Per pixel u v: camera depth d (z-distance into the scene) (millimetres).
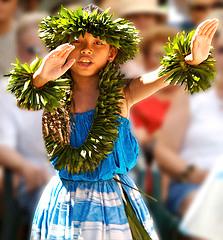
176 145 14336
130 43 8461
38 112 14047
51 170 13773
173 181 14008
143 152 14102
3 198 13570
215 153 14266
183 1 16391
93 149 8320
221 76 14453
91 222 8273
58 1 15734
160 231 13375
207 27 8102
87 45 8328
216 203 12078
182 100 14602
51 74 7938
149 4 15828
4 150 13617
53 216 8453
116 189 8461
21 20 15164
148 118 14484
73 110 8516
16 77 8125
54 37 8383
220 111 14508
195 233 12203
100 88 8438
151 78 8492
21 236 13391
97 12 8453
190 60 8266
